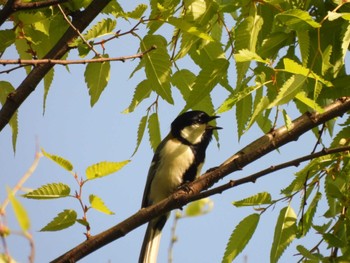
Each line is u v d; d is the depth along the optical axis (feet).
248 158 30.09
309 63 30.04
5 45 28.76
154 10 30.60
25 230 15.33
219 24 32.12
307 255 30.04
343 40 27.66
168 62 29.73
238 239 30.17
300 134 30.19
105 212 26.43
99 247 27.96
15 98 29.01
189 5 29.94
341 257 30.27
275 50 30.25
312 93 29.81
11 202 15.10
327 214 31.83
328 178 31.53
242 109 31.50
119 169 25.43
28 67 32.30
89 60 27.07
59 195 25.68
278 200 30.14
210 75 29.35
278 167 28.09
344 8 30.53
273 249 30.25
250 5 29.35
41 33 30.81
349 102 30.14
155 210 29.19
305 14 26.84
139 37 29.50
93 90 31.40
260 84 26.20
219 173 30.25
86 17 30.58
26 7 27.84
